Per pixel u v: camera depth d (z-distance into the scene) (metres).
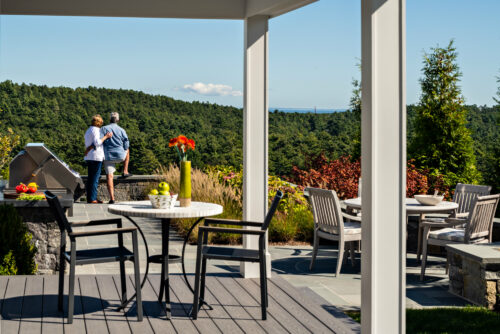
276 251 8.06
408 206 6.88
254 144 5.68
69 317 4.27
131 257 4.38
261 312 4.55
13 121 22.06
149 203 5.07
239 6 5.60
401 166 3.45
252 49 5.60
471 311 5.24
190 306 4.78
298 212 9.23
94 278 5.64
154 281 5.59
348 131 22.12
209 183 10.59
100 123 11.25
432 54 13.89
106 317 4.45
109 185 11.51
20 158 9.29
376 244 3.47
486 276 5.39
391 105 3.44
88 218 9.75
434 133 13.80
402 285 3.49
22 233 5.78
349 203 7.01
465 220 6.67
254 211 5.71
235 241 8.45
